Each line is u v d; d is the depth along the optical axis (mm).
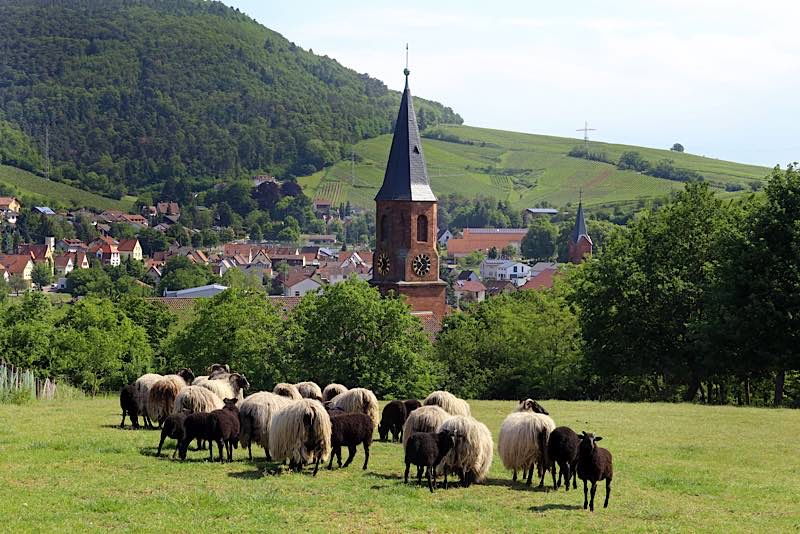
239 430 29719
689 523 22781
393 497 24547
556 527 22062
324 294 74188
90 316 82000
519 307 89500
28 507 22016
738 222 61906
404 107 100375
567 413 46531
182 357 76812
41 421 38344
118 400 53500
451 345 85688
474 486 26906
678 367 66375
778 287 56438
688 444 35812
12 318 86875
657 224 69875
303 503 23484
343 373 70000
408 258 99250
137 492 24172
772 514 23953
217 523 21234
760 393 73125
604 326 67938
